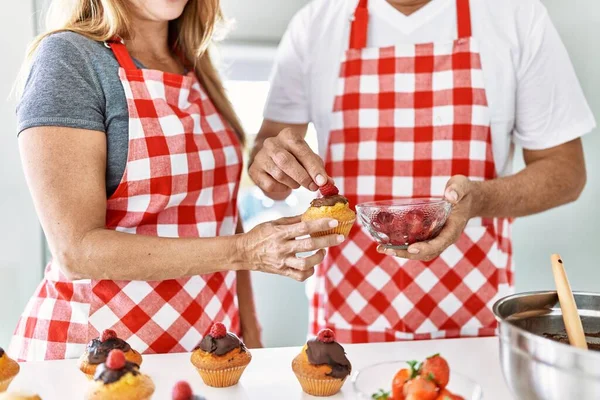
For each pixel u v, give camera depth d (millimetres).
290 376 1274
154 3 1504
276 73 1998
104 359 1211
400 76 1843
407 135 1843
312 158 1414
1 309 2330
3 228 2299
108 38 1472
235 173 1685
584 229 2430
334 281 1876
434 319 1805
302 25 1956
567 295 1052
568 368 886
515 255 2621
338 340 1867
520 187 1698
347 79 1881
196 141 1552
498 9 1817
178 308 1494
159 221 1515
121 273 1336
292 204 2668
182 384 1003
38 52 1398
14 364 1161
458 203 1435
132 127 1437
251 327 1812
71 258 1317
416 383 975
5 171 2273
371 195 1871
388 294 1816
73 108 1341
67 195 1310
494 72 1805
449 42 1816
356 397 1008
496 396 1160
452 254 1794
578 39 2418
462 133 1811
